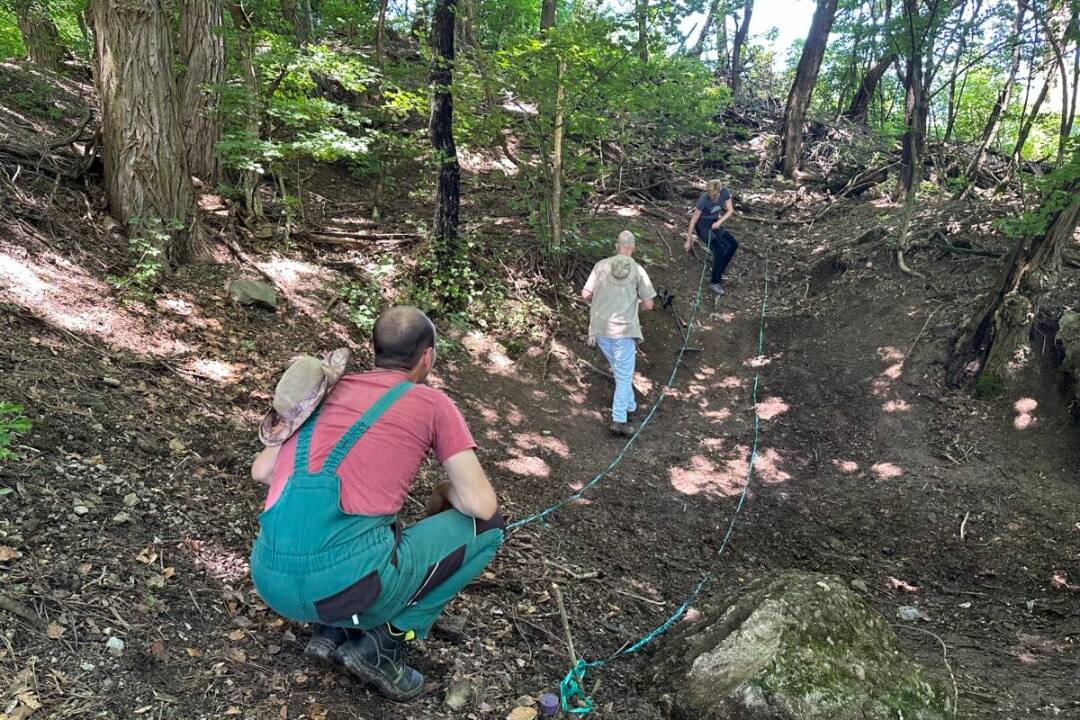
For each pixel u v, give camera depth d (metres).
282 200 7.53
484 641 3.04
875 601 4.60
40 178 5.94
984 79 14.57
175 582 2.77
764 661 2.67
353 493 2.14
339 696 2.41
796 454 6.44
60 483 3.09
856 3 10.25
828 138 15.10
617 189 11.88
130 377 4.38
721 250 9.18
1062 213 6.40
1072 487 5.70
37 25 9.88
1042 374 6.49
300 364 2.31
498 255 8.50
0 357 3.87
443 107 7.75
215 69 7.73
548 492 5.39
